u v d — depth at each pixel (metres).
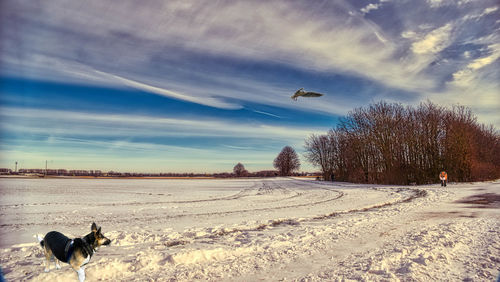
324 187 42.88
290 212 16.20
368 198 24.22
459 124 43.84
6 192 31.02
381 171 52.56
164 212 16.28
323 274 6.16
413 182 46.91
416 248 7.81
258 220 13.29
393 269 6.35
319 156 75.56
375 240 9.17
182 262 7.03
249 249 8.22
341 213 15.68
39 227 11.51
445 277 5.78
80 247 5.59
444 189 30.83
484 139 49.31
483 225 11.02
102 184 54.69
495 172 47.50
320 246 8.52
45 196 26.53
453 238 8.85
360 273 6.11
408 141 47.62
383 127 51.19
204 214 15.51
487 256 7.11
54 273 5.86
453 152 43.31
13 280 5.59
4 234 10.13
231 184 59.59
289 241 9.12
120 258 7.05
